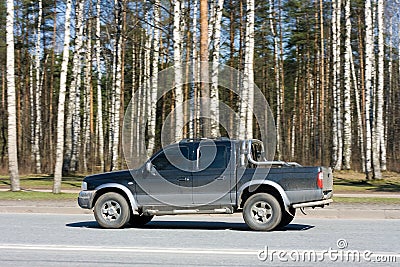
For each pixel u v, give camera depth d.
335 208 18.44
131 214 14.66
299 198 13.76
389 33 51.88
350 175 35.84
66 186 28.39
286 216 14.62
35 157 44.62
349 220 16.75
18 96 48.62
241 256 10.31
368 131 33.09
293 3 47.56
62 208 19.08
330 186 14.56
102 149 43.00
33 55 50.81
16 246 11.41
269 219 13.91
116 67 33.06
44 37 47.53
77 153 41.97
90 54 44.22
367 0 32.78
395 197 21.89
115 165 32.56
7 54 23.69
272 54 49.81
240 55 38.91
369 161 32.81
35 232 13.71
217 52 26.55
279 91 45.38
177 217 17.98
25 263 9.71
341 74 51.97
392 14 50.34
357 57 52.84
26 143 51.16
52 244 11.70
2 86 53.94
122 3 32.38
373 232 13.66
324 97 49.75
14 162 23.95
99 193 14.98
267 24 45.78
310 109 52.97
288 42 50.69
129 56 48.62
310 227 14.84
